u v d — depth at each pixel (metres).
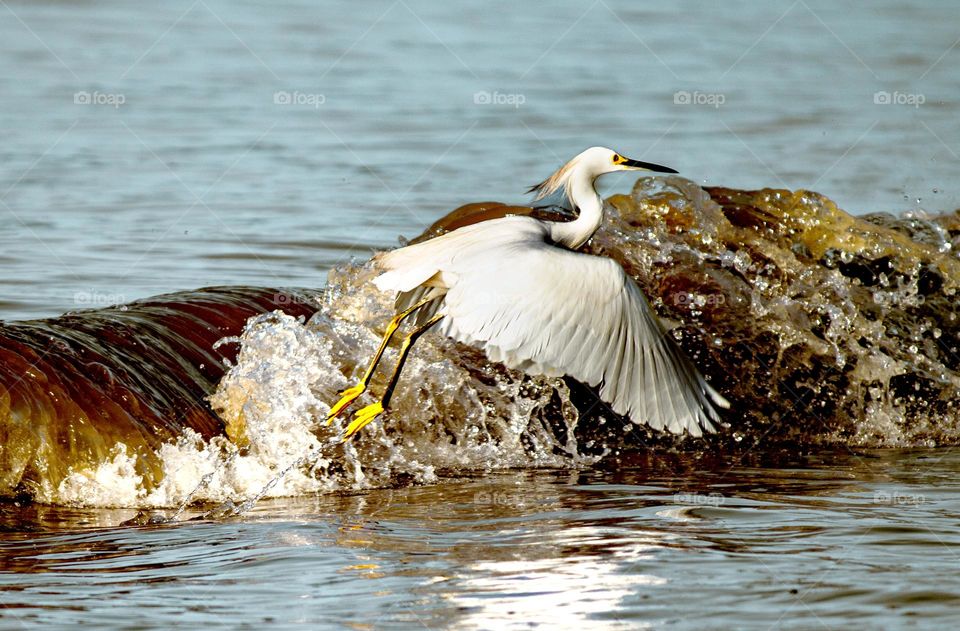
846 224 14.30
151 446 10.62
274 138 26.00
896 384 13.15
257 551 8.88
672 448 12.28
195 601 7.84
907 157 25.08
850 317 13.39
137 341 11.72
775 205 14.38
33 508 10.09
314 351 11.82
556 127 27.80
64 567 8.54
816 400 12.95
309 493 10.64
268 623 7.48
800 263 13.71
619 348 8.73
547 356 8.64
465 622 7.50
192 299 12.93
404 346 10.14
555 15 45.28
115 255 17.20
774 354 13.12
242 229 18.77
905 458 11.88
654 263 13.50
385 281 9.25
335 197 20.97
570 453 12.02
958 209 15.73
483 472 11.38
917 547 8.88
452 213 13.62
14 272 16.14
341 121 28.03
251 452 11.09
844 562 8.53
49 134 25.66
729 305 13.32
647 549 8.82
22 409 10.37
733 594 7.90
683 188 13.99
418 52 37.41
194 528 9.55
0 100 29.08
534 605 7.73
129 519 9.84
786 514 9.74
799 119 29.28
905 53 39.53
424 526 9.49
